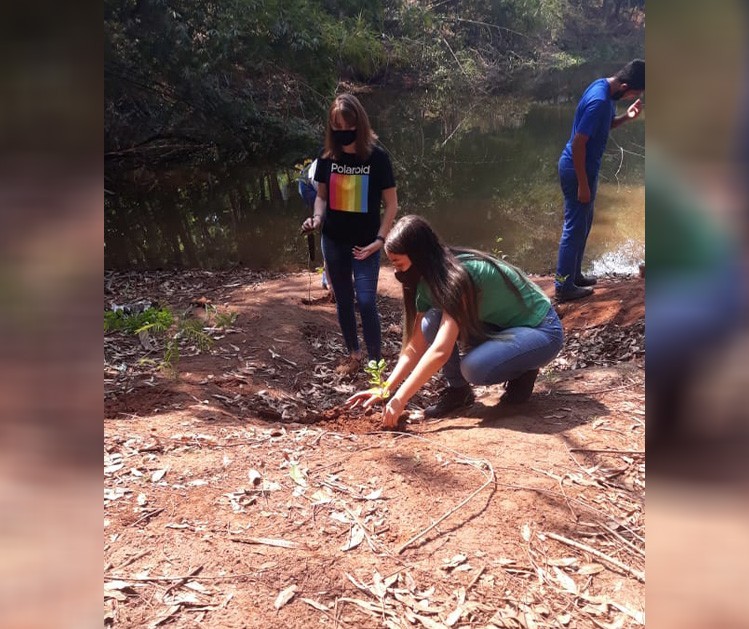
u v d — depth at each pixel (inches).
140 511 94.5
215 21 599.5
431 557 87.4
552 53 1140.5
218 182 561.6
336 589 80.7
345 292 178.7
